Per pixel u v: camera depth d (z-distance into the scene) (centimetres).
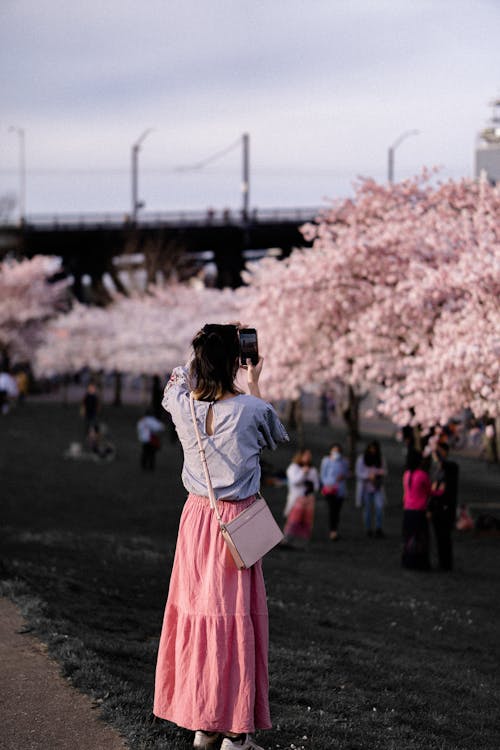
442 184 1869
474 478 2755
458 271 1523
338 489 1714
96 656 533
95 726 423
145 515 1880
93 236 7275
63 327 5478
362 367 1947
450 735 543
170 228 6975
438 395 1485
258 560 393
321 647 740
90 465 2708
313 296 1944
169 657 402
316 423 4588
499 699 682
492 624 1030
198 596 389
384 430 4275
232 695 379
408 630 938
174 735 425
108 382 8106
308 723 482
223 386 400
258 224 7081
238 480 394
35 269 6003
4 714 433
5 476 2341
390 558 1527
